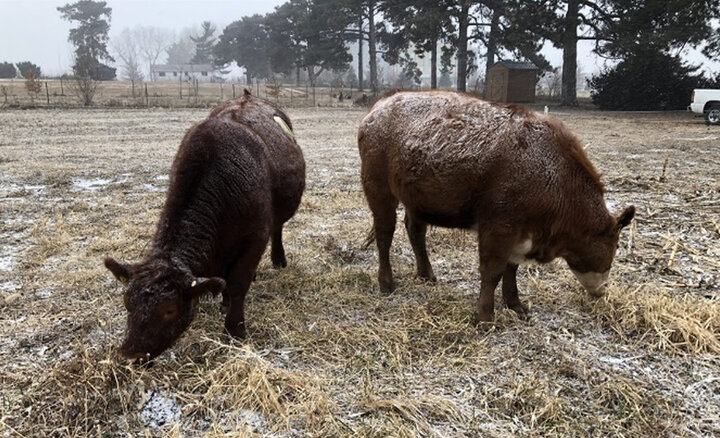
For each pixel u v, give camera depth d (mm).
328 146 14578
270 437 2936
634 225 6492
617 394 3293
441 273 5398
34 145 13688
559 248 4074
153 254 3246
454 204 4066
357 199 8250
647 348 3879
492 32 31719
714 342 3842
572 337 4039
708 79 29609
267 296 4750
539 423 3068
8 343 3881
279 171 4359
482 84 47344
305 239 6344
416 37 30906
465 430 3014
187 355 3664
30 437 2906
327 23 41469
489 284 4105
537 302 4684
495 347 3904
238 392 3242
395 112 4496
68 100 27797
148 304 2965
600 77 31672
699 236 6258
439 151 4004
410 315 4363
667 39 25156
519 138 3820
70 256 5652
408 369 3611
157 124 19266
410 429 2982
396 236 6562
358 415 3121
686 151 12992
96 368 3396
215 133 3773
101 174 10008
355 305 4609
